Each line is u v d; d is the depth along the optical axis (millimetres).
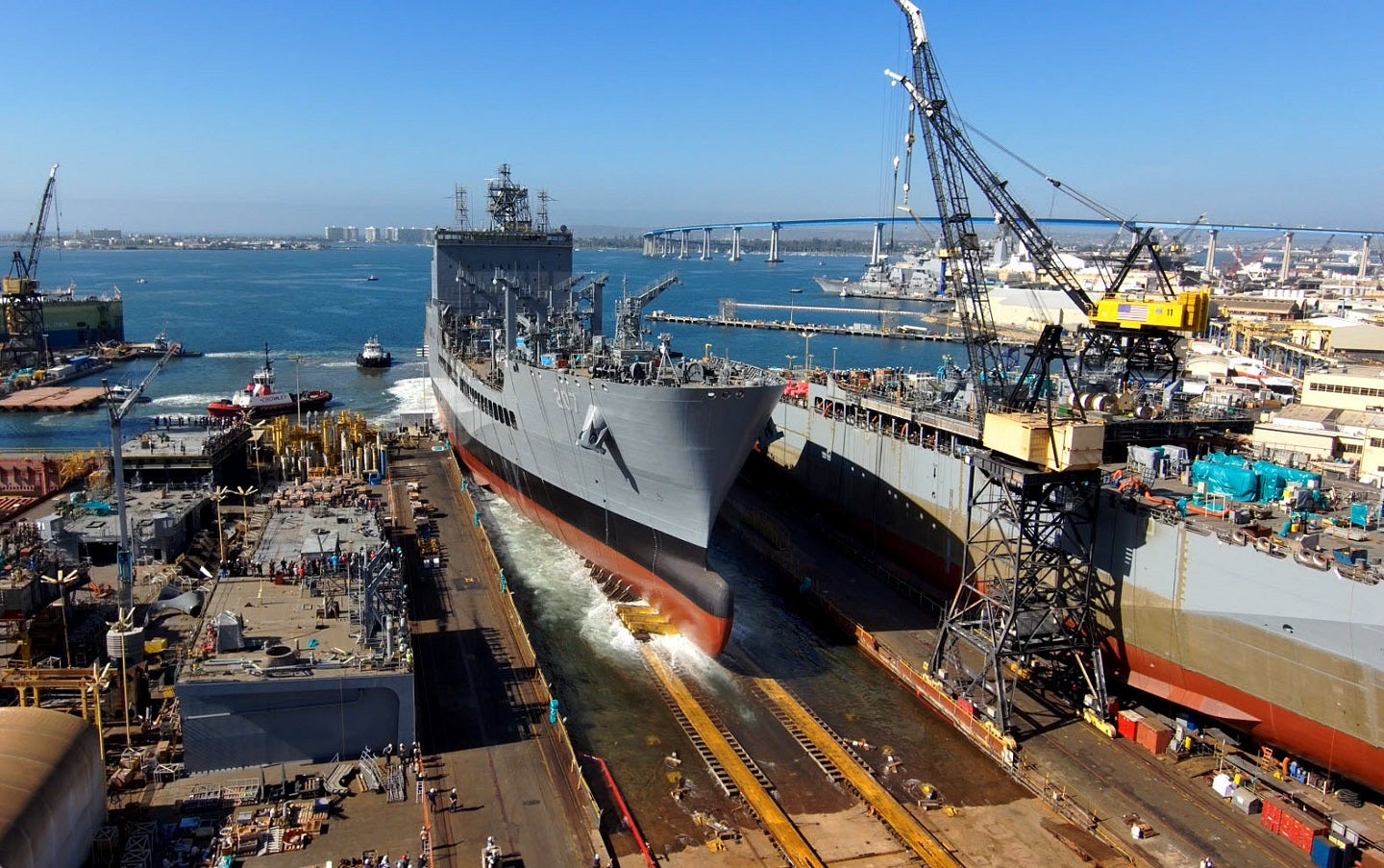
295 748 31078
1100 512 42438
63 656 36500
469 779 31000
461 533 57156
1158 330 57188
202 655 31766
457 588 47750
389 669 31328
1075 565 41938
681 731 37281
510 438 58500
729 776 33781
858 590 52625
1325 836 29922
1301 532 37281
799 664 44094
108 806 27906
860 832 30953
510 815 29188
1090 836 30859
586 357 52000
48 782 23562
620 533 49562
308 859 26422
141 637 34062
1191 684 38406
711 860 29109
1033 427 36438
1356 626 31766
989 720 37281
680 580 45594
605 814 31000
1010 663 40750
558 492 54188
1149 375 74125
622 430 44062
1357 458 53844
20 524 48750
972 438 54250
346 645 33125
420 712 35094
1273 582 34531
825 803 32750
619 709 38875
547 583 52719
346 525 47688
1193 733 36656
